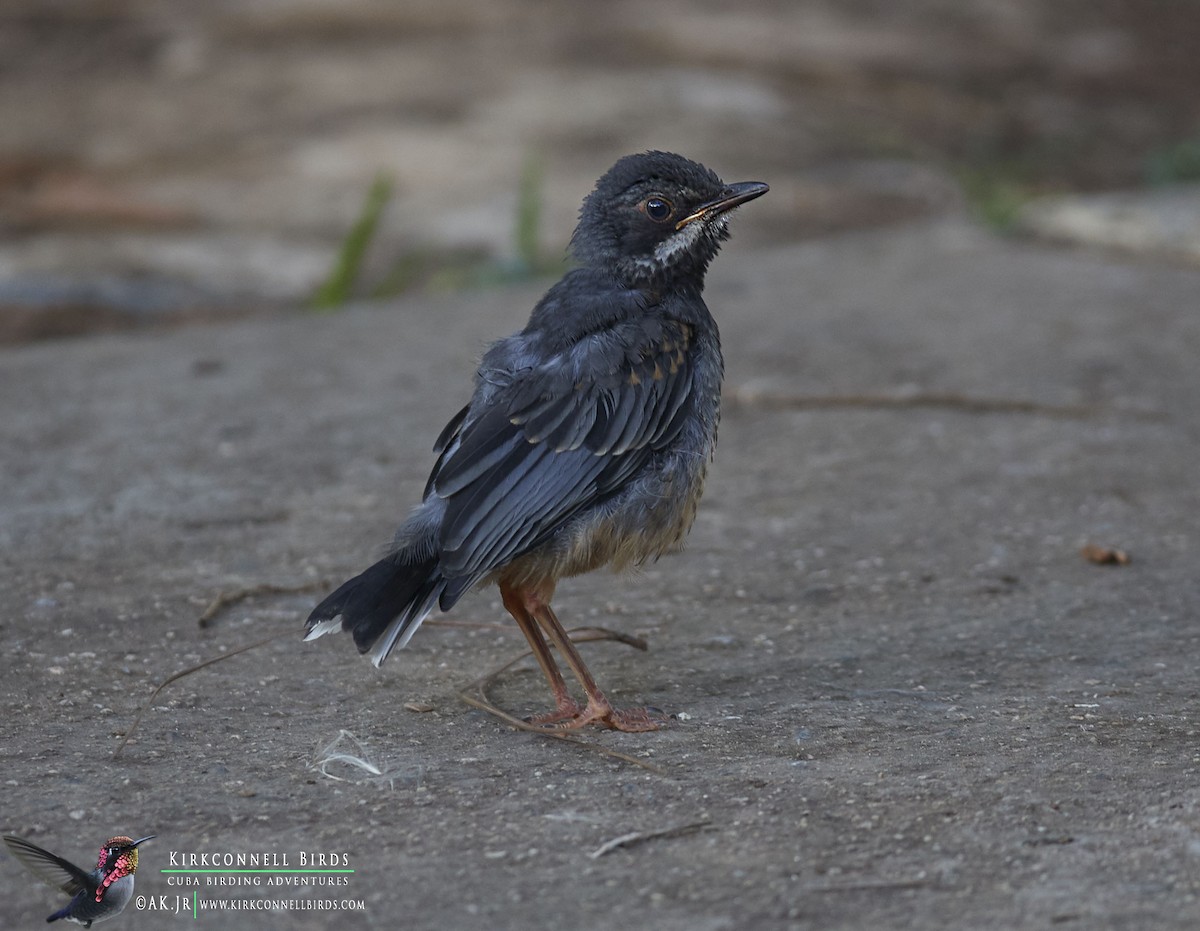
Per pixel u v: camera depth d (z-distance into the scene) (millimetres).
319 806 7555
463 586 8359
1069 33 39625
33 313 21031
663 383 9172
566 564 8883
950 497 12961
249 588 10805
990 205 25031
